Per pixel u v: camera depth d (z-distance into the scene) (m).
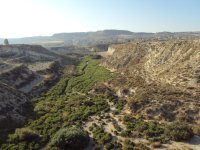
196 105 49.16
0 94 56.09
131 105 53.81
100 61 139.62
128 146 38.78
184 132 41.16
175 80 65.81
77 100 63.81
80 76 100.81
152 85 66.25
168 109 49.72
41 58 154.88
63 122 50.34
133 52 110.12
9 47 156.12
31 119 52.03
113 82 75.12
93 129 46.28
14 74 85.19
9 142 41.28
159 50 93.00
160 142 39.94
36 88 79.31
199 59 69.44
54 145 39.53
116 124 47.75
